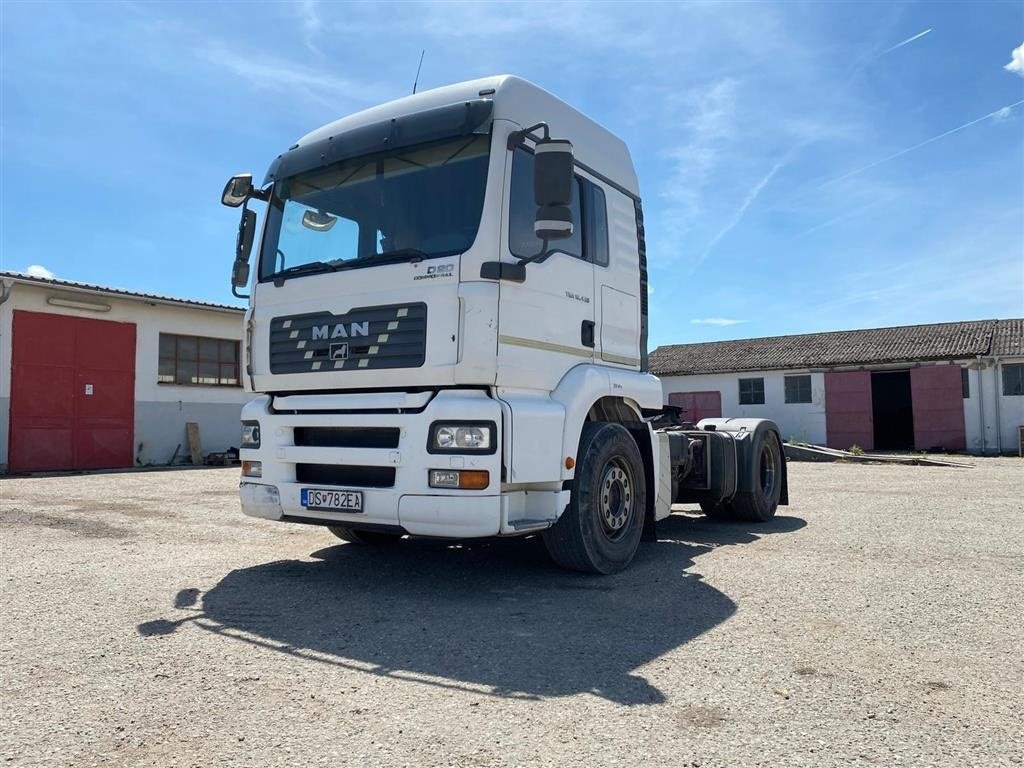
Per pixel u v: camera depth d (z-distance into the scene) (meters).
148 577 5.31
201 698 3.07
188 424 18.16
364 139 5.29
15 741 2.65
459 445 4.48
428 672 3.41
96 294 16.23
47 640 3.82
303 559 6.06
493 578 5.39
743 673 3.40
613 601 4.72
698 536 7.39
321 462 4.94
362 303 4.94
